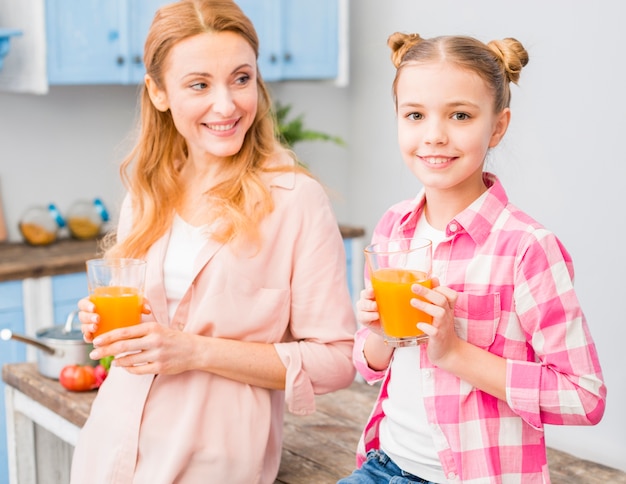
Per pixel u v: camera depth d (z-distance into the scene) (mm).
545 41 3309
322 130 4402
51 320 3189
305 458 1854
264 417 1682
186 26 1620
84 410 1972
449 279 1362
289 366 1644
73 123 3812
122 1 3396
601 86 3127
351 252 3939
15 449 2287
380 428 1510
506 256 1323
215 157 1756
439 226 1418
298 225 1681
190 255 1701
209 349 1613
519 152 3434
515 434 1345
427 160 1325
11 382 2260
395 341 1326
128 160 1843
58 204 3809
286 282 1691
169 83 1664
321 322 1688
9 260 3221
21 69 3336
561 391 1275
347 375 1706
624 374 3133
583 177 3219
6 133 3643
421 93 1301
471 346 1306
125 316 1557
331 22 3936
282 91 4289
